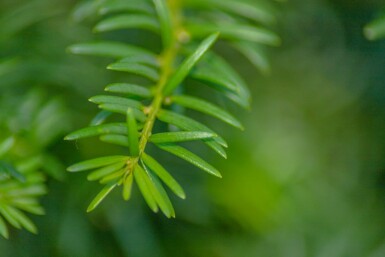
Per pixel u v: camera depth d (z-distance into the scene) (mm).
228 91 387
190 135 346
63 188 463
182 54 412
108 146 460
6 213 368
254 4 439
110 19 412
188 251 479
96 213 470
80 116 470
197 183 476
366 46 533
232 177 472
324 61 539
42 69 470
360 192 521
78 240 468
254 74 526
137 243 475
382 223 518
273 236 489
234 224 481
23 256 463
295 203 490
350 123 534
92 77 483
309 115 529
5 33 474
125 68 373
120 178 339
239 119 499
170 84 369
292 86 531
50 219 464
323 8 533
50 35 488
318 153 515
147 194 336
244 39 425
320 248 502
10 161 399
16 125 430
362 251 511
